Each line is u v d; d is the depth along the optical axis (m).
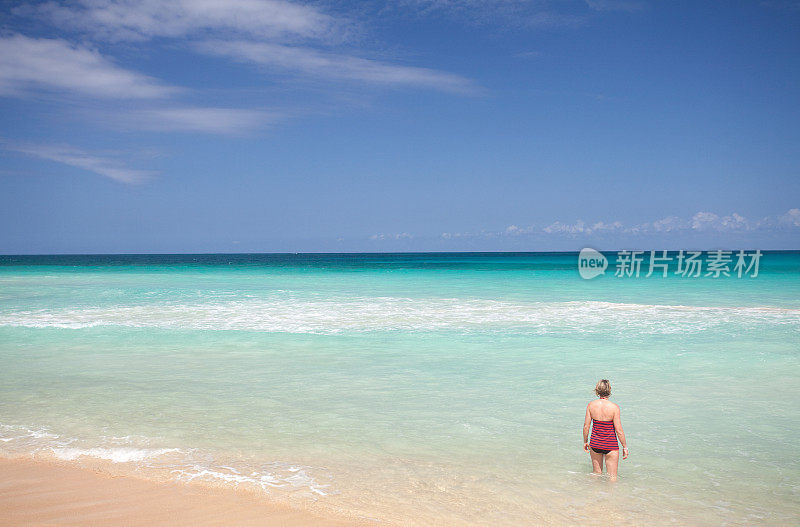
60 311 17.23
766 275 36.22
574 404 7.64
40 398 7.86
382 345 11.88
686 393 8.15
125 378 9.04
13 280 32.88
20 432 6.44
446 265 66.44
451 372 9.48
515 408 7.45
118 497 4.82
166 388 8.43
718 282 29.64
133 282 31.11
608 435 5.31
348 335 13.06
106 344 11.98
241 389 8.39
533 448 6.04
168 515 4.52
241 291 24.62
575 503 4.75
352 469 5.45
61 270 48.91
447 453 5.87
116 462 5.58
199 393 8.15
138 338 12.66
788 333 13.20
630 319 15.55
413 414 7.19
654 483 5.16
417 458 5.73
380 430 6.57
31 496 4.84
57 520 4.41
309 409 7.40
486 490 5.00
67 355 10.87
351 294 23.20
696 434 6.44
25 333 13.28
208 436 6.34
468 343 12.08
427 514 4.54
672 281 30.64
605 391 5.45
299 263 82.62
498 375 9.27
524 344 11.97
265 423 6.80
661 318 15.75
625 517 4.50
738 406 7.50
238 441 6.18
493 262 82.25
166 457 5.71
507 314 16.59
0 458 5.68
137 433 6.42
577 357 10.66
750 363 10.04
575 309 17.70
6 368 9.73
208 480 5.17
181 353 11.06
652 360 10.34
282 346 11.77
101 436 6.32
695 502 4.78
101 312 17.00
